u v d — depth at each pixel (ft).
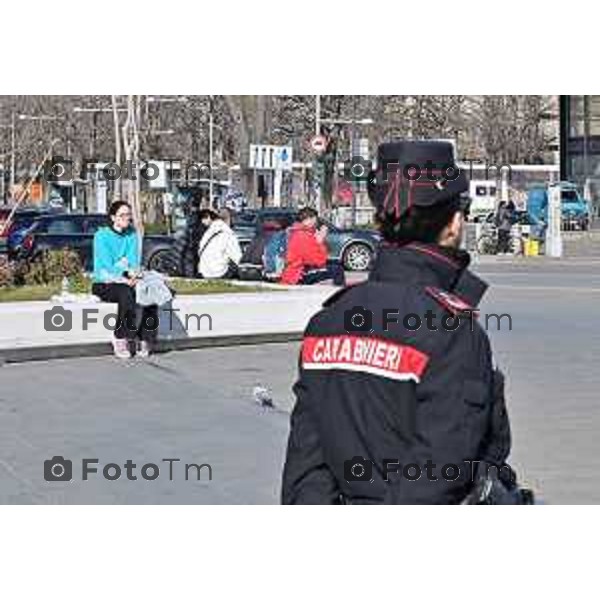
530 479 37.17
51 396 54.08
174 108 232.32
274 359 67.10
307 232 81.56
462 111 288.10
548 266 161.79
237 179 225.56
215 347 72.69
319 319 14.40
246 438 44.37
